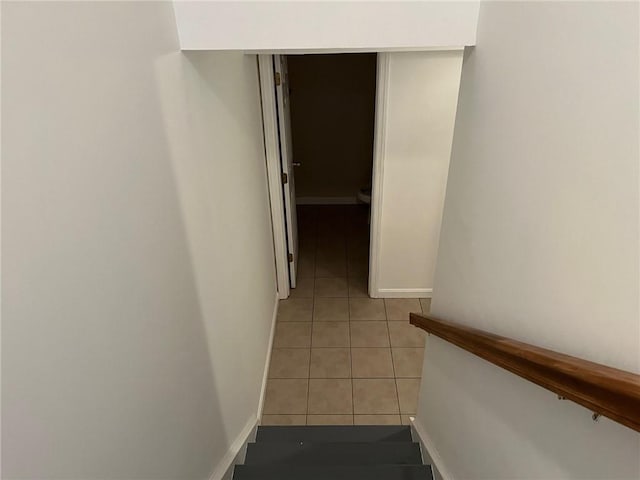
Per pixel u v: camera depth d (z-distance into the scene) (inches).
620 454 31.8
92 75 35.1
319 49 62.1
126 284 40.8
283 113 126.6
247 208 97.0
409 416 115.7
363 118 194.9
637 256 28.5
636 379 27.7
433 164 128.4
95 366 35.4
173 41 53.3
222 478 73.2
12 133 26.3
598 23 31.3
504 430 51.7
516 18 44.5
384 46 56.6
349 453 92.0
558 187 37.7
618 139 29.6
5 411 25.4
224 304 76.4
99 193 36.0
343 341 137.6
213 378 70.1
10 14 26.4
